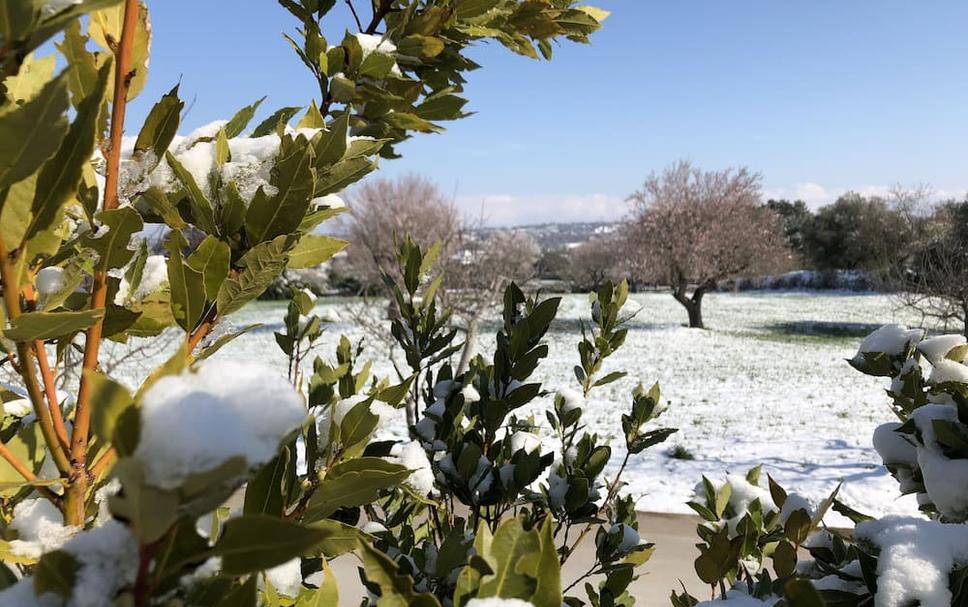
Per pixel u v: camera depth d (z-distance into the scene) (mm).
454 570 1056
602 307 2039
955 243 18906
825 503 1220
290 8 1248
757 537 1479
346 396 1248
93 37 728
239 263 732
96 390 377
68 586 441
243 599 540
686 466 10242
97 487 742
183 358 441
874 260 40406
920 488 1558
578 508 1645
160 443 360
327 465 865
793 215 54312
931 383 1543
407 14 1318
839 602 1127
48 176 552
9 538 696
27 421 997
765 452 11227
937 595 983
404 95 1283
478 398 1810
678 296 31594
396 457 1169
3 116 468
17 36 479
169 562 430
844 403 15617
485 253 17359
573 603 1537
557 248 51344
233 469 362
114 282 816
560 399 2021
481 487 1528
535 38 1561
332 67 1150
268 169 813
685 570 6059
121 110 678
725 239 29984
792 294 49312
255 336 27234
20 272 592
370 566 533
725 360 22828
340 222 25266
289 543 402
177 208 871
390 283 1692
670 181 31969
